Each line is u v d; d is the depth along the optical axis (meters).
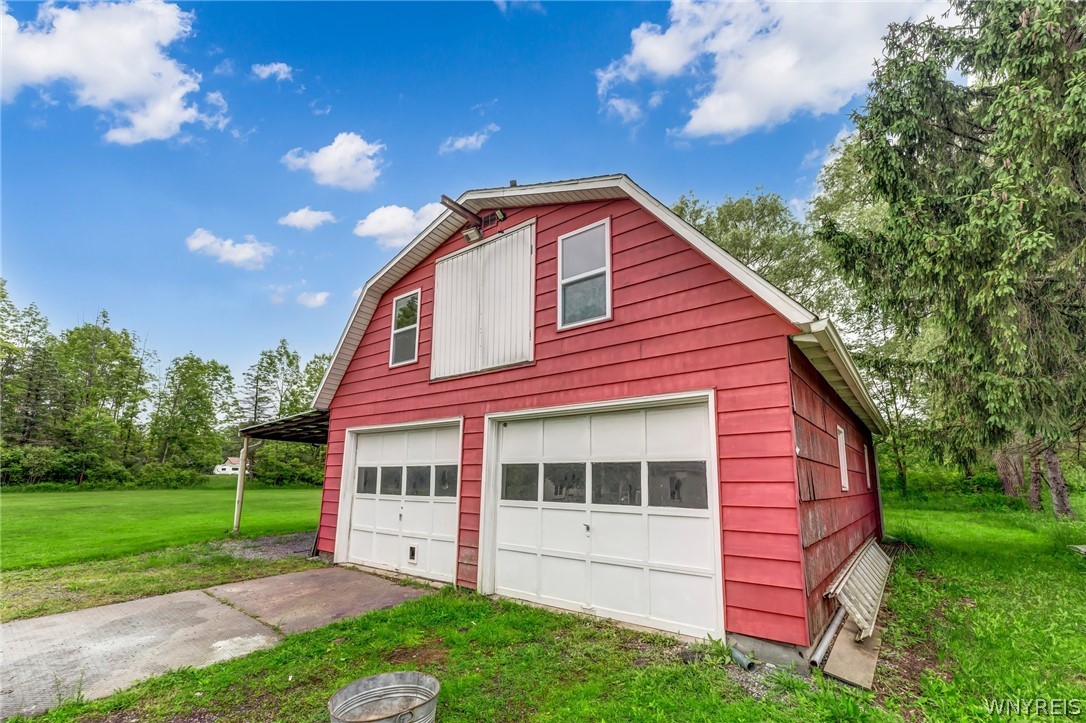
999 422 6.93
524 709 3.25
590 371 5.62
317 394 9.10
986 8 7.00
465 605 5.52
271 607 5.70
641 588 4.93
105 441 34.59
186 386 40.38
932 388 8.65
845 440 7.70
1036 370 6.71
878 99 7.76
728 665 3.89
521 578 5.96
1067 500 12.46
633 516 5.12
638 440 5.22
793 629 3.83
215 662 4.10
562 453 5.86
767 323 4.39
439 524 7.12
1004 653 4.07
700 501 4.68
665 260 5.20
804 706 3.11
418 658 4.11
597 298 5.78
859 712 2.97
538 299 6.36
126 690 3.58
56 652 4.33
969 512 16.34
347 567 8.06
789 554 3.94
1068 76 5.95
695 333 4.84
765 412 4.26
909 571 7.66
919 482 20.03
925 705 3.24
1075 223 6.66
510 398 6.41
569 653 4.16
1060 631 4.67
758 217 18.81
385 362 8.45
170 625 5.07
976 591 6.25
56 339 36.38
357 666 3.96
